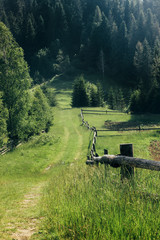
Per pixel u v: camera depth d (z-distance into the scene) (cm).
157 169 357
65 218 372
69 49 18112
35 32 18162
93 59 14400
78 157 2008
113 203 340
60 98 10206
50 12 18688
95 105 8062
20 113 2766
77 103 7938
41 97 4231
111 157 471
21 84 2720
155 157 1658
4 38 2703
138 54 10975
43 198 656
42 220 443
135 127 3712
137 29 12769
